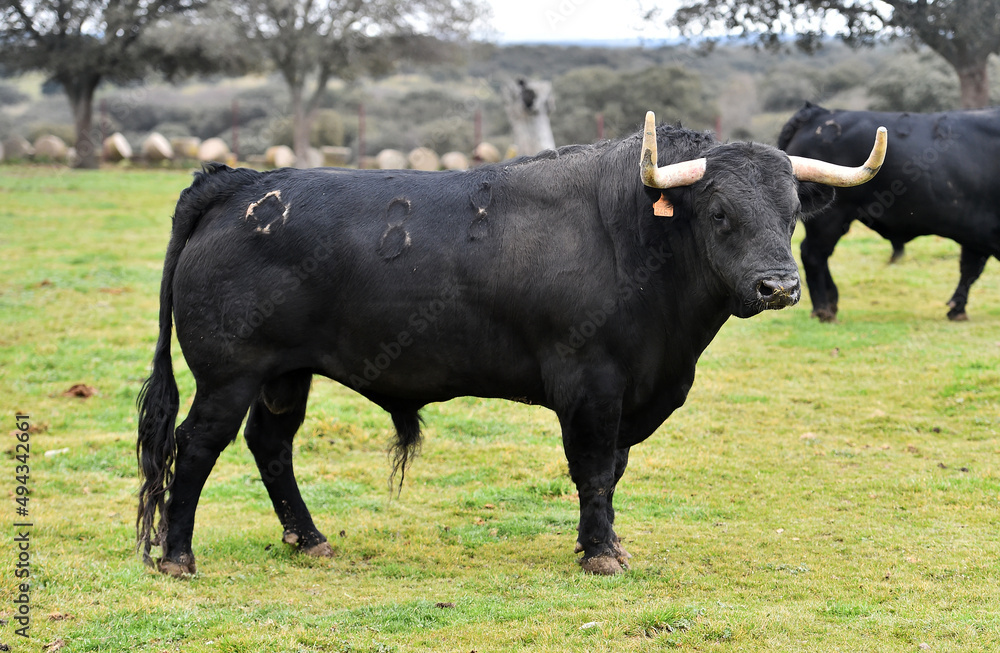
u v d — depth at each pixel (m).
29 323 12.52
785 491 7.71
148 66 38.19
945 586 5.72
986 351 11.04
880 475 7.96
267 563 6.25
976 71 20.95
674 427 9.32
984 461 8.19
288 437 6.48
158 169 35.44
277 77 58.72
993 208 11.55
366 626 5.12
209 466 6.02
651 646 4.82
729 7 20.75
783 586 5.82
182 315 5.99
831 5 20.77
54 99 55.50
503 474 8.24
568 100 36.56
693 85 36.00
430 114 43.91
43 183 27.50
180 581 5.83
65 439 8.74
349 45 35.56
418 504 7.54
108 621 5.12
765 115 34.72
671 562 6.27
